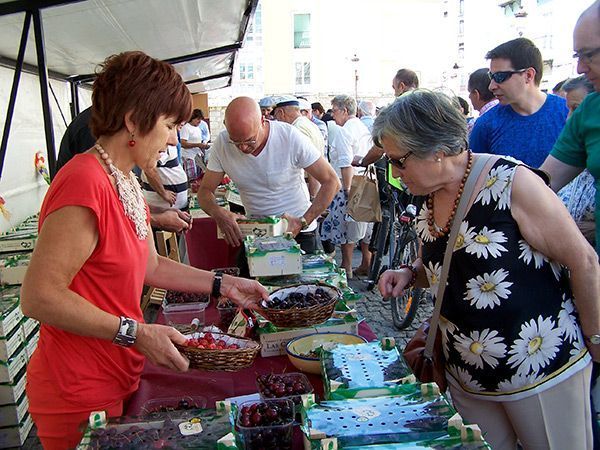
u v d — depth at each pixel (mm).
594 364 1834
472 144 3201
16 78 3166
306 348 1834
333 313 1971
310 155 3180
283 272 2330
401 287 1906
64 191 1331
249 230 2906
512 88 2889
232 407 1329
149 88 1393
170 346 1440
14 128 4504
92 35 4430
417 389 1342
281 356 1865
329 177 3195
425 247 1659
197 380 1693
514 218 1434
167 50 6492
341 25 24719
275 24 24594
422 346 1739
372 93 25125
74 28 4039
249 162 3182
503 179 1436
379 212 4602
